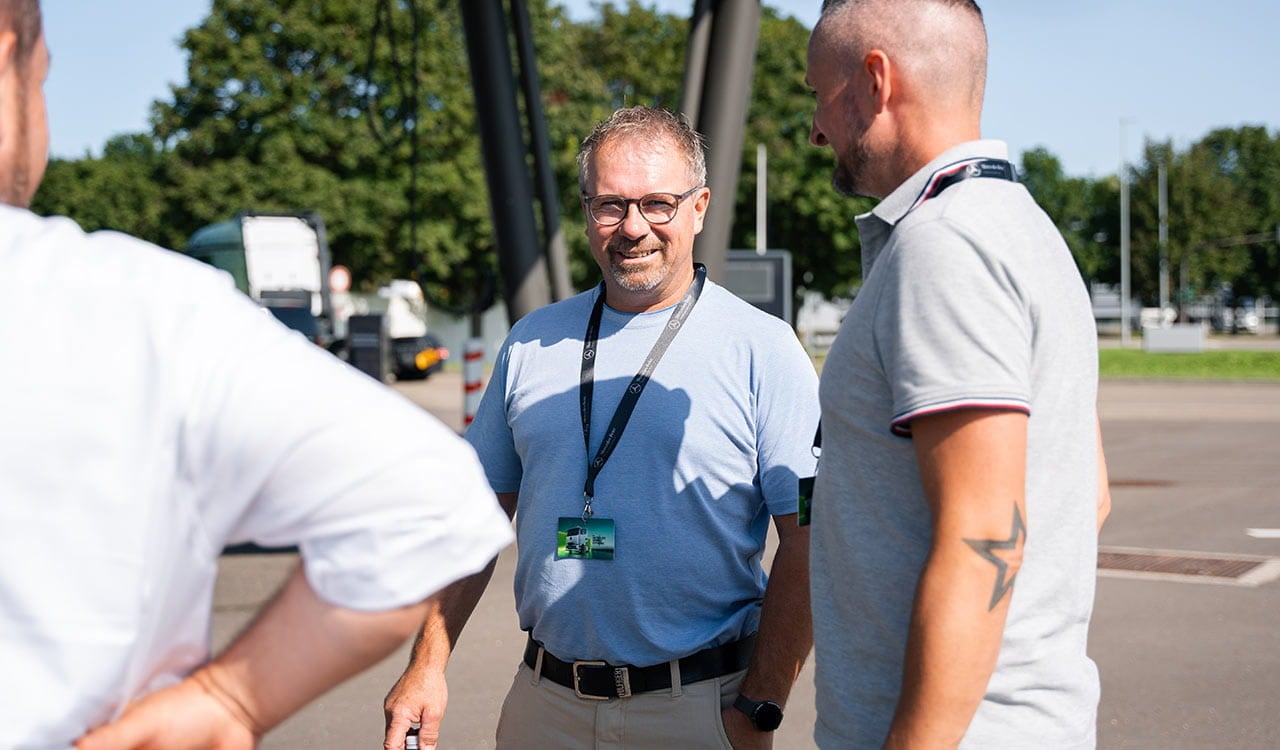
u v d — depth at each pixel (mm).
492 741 4551
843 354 1669
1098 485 1921
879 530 1626
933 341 1506
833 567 1709
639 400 2504
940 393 1483
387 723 2500
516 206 6832
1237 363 34156
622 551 2459
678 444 2471
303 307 17359
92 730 1009
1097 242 80375
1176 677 5277
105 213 44719
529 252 6871
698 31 6645
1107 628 6098
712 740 2439
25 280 987
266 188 33625
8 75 1100
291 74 34531
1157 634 5977
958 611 1460
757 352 2525
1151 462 12336
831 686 1709
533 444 2580
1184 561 7695
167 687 1072
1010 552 1475
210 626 1107
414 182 6465
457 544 1045
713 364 2514
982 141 1705
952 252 1529
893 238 1620
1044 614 1596
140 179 43406
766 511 2635
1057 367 1593
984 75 1747
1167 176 74438
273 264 21891
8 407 954
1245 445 13773
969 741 1582
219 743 1056
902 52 1706
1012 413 1484
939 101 1708
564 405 2561
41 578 961
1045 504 1591
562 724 2518
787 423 2488
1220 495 10266
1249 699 4980
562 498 2518
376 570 1019
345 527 1016
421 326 36406
